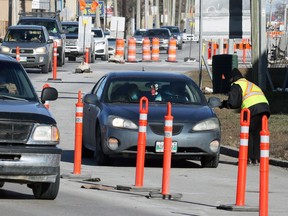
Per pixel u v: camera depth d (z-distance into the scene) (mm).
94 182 35312
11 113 27656
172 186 35438
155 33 176125
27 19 116250
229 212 29312
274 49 112250
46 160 27844
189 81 43156
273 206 31578
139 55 161500
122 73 43406
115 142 39000
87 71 101812
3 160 27281
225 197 33031
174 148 38719
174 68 112688
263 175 24984
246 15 73250
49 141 28031
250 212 29406
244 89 41781
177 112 39656
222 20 73562
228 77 72312
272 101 66125
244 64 109375
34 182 28281
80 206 29094
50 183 29031
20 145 27625
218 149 39906
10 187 33219
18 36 99062
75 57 133375
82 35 105500
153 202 30984
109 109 40031
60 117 61156
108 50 139750
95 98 41812
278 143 45938
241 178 29391
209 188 35312
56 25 116875
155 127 38688
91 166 40406
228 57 72188
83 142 43594
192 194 33531
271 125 52500
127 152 39062
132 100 41406
